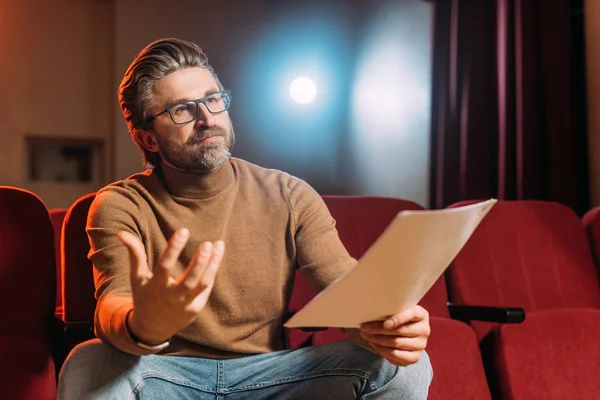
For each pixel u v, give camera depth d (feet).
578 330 5.67
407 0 12.40
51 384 4.62
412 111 12.34
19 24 12.98
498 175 9.35
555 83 8.91
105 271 3.91
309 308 3.08
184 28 13.38
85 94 13.32
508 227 6.37
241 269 4.19
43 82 13.12
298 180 4.53
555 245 6.42
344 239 5.98
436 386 5.29
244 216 4.30
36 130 13.07
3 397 4.46
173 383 3.92
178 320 3.07
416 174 12.30
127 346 3.34
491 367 5.66
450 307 5.70
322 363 4.00
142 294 3.04
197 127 4.11
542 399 5.43
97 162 13.61
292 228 4.34
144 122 4.18
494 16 9.59
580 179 9.01
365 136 13.20
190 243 4.17
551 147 8.88
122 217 4.07
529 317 5.68
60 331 5.05
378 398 3.92
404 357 3.60
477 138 9.48
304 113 13.76
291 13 13.78
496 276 6.18
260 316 4.22
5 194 5.11
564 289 6.31
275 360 4.08
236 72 13.60
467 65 9.60
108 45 13.39
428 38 11.99
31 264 5.05
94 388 3.53
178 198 4.23
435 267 3.33
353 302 3.16
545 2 8.99
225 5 13.58
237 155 13.53
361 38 13.23
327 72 13.62
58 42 13.20
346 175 13.51
